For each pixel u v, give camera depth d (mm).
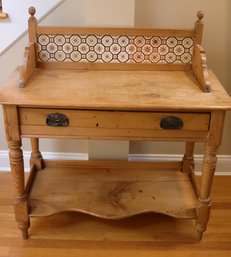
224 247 1618
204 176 1461
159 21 1734
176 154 2043
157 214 1785
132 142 2000
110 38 1543
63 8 1696
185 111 1304
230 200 1899
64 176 1766
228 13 1713
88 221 1737
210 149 1391
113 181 1743
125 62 1583
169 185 1731
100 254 1568
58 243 1614
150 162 1826
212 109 1266
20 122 1332
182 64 1586
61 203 1598
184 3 1695
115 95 1322
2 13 1679
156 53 1572
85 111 1311
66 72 1542
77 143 2006
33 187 1686
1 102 1248
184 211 1574
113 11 1567
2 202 1842
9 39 1743
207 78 1378
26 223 1573
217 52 1802
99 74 1530
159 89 1388
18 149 1400
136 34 1536
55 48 1557
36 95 1301
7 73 1838
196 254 1581
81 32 1529
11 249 1578
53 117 1319
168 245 1620
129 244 1621
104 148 1830
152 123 1331
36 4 1670
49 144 2016
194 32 1535
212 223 1742
